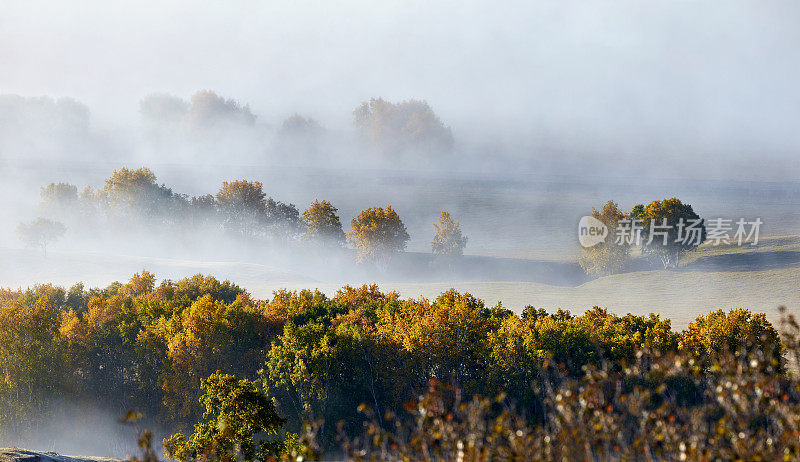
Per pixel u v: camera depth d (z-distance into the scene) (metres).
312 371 107.81
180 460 66.62
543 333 108.06
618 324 120.31
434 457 29.52
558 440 28.17
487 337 116.12
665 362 31.12
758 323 106.62
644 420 28.92
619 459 27.94
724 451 26.59
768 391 28.47
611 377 31.80
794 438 26.58
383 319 129.00
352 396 114.94
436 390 29.97
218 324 125.75
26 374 124.94
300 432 105.75
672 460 27.22
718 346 103.06
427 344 113.12
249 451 66.06
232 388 68.94
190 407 119.44
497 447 28.11
